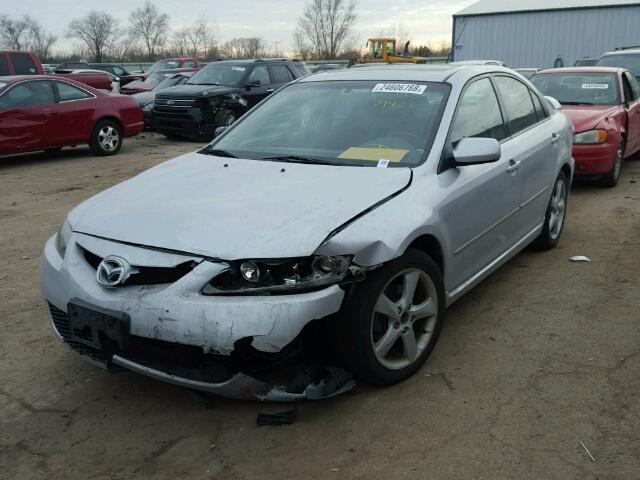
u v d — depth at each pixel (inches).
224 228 117.6
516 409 124.6
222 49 2244.1
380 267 123.6
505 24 1096.2
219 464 110.8
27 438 119.8
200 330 109.2
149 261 115.6
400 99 164.6
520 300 180.1
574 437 115.2
